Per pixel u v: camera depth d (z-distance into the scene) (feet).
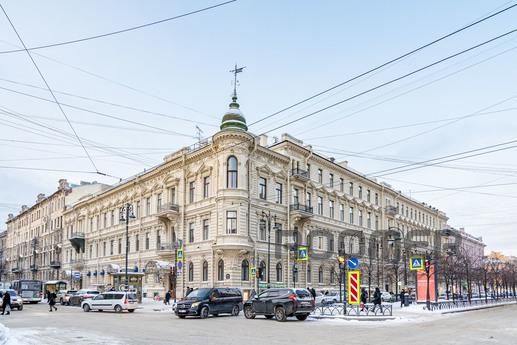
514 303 193.57
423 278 151.43
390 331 67.92
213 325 77.15
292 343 53.57
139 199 203.92
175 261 157.38
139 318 95.20
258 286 142.00
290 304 85.30
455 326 76.79
